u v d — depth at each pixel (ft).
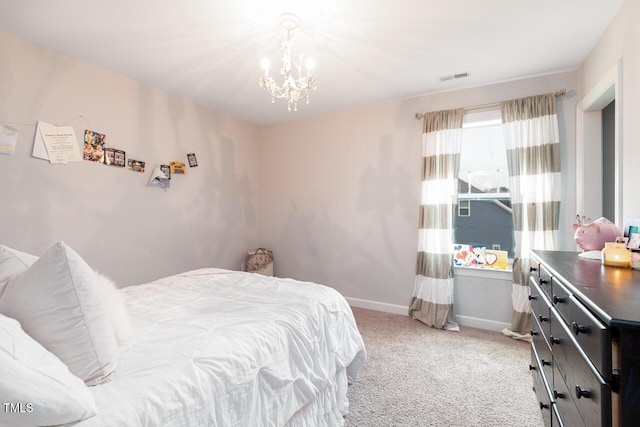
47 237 6.94
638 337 2.34
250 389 3.47
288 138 12.79
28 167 6.64
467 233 10.01
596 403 2.61
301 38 6.73
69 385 2.22
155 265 9.27
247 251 12.88
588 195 7.67
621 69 5.57
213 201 11.30
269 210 13.37
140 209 8.86
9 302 2.70
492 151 9.56
